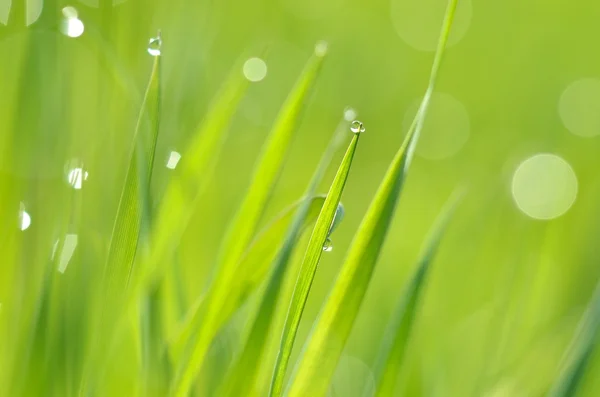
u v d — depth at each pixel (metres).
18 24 0.43
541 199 0.55
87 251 0.39
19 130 0.41
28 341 0.37
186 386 0.36
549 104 1.08
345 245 0.71
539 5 1.64
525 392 0.39
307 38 1.32
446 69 1.40
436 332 0.47
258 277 0.38
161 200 0.40
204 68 0.45
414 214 0.72
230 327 0.39
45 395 0.37
